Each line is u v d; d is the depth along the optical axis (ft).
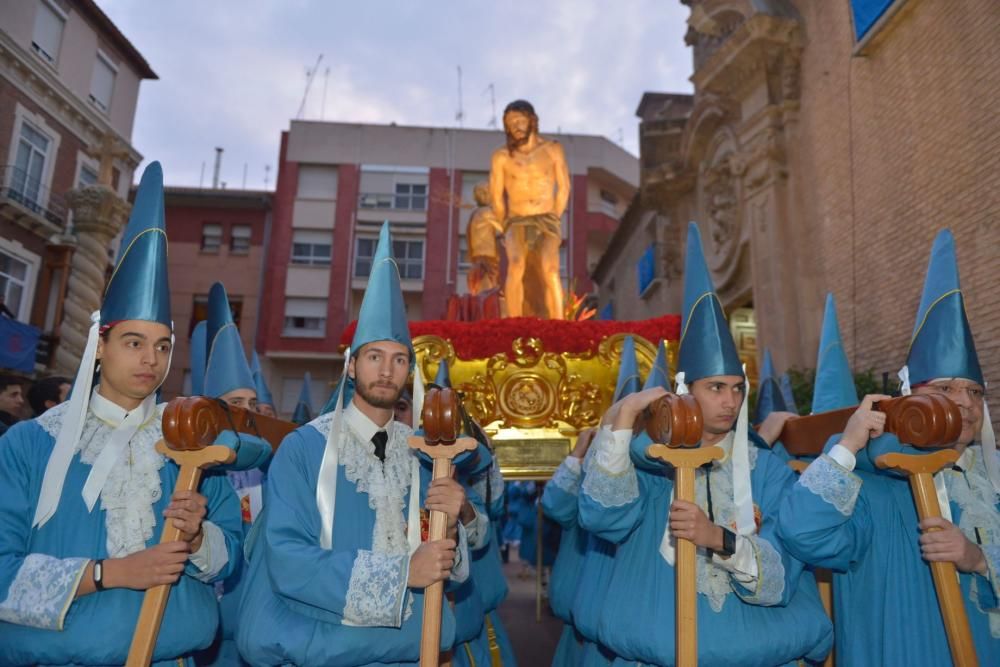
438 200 94.53
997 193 22.15
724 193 40.75
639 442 7.87
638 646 7.57
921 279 25.48
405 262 93.91
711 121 41.63
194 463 6.91
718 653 7.32
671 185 47.26
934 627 8.20
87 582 6.54
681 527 6.87
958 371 8.25
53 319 58.95
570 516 11.50
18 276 57.26
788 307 32.96
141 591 7.04
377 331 8.31
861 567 8.77
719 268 41.04
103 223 41.78
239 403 11.61
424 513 8.48
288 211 93.15
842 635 8.86
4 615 6.54
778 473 8.54
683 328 8.68
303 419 17.16
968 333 8.45
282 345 89.20
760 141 35.45
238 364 11.87
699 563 7.76
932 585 8.38
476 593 10.85
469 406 17.39
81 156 62.34
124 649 6.80
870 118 28.78
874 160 28.45
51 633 6.68
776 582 7.23
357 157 95.40
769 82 35.27
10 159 54.90
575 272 94.68
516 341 17.52
